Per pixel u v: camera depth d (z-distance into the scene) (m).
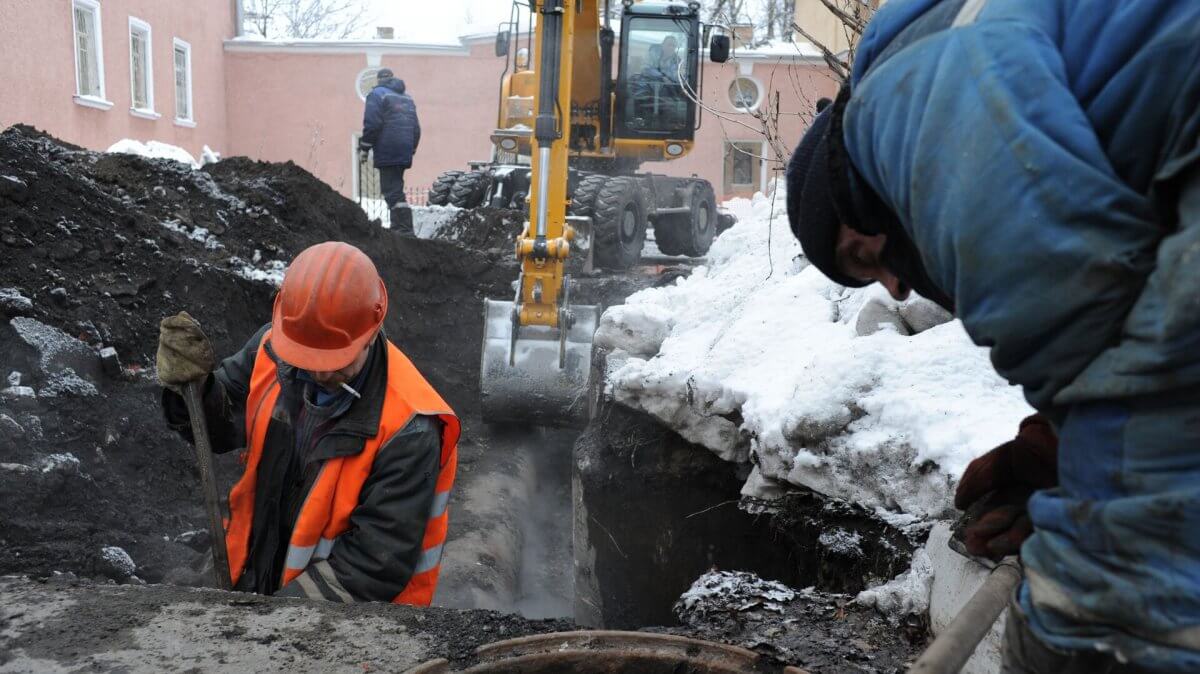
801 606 2.51
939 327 3.44
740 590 2.59
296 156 23.91
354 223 7.88
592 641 2.14
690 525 4.28
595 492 4.57
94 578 3.30
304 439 2.63
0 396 4.09
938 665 1.17
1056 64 1.02
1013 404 2.95
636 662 2.12
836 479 3.12
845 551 3.04
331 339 2.49
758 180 21.42
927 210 1.06
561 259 6.12
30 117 14.48
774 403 3.55
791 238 5.87
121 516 3.91
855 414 3.18
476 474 6.02
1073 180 0.97
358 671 1.97
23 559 3.27
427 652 2.06
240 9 23.77
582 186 9.57
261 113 23.67
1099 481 1.03
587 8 9.18
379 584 2.51
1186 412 0.96
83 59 16.48
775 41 20.31
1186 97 0.95
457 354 7.87
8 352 4.41
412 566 2.57
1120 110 1.00
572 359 6.21
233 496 2.65
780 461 3.37
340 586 2.48
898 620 2.39
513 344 6.25
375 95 10.62
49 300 4.90
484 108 23.69
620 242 9.58
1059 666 1.11
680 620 2.52
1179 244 0.93
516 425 6.86
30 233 5.19
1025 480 1.49
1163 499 0.96
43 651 1.99
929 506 2.81
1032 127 0.99
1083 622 1.05
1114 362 0.98
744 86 20.16
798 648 2.25
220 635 2.09
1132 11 1.00
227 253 6.42
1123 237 0.96
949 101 1.04
